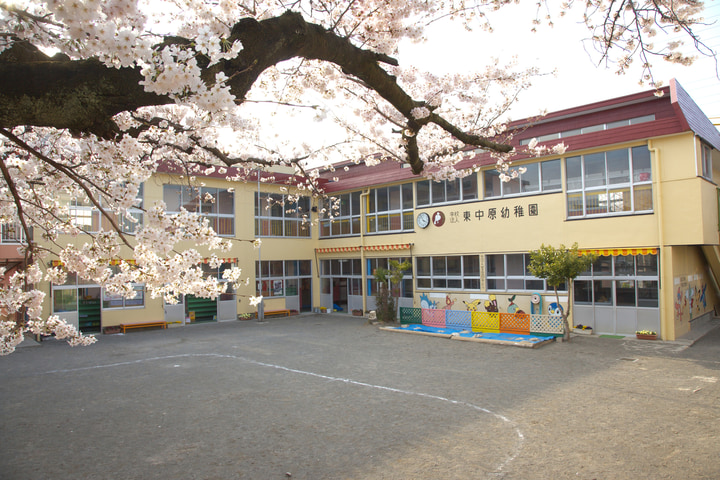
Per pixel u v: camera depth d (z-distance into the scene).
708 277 16.20
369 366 10.50
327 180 22.86
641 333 12.83
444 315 15.88
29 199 5.02
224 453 5.68
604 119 14.20
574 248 12.64
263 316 20.11
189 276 3.92
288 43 3.06
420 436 6.12
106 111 2.26
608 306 13.66
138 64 2.19
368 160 8.88
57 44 2.68
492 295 16.05
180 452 5.72
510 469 5.07
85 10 1.98
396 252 19.22
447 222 17.42
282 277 21.75
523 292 15.31
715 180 15.62
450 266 17.44
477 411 7.11
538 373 9.45
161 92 2.23
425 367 10.29
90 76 2.18
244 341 14.36
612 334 13.52
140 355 12.27
